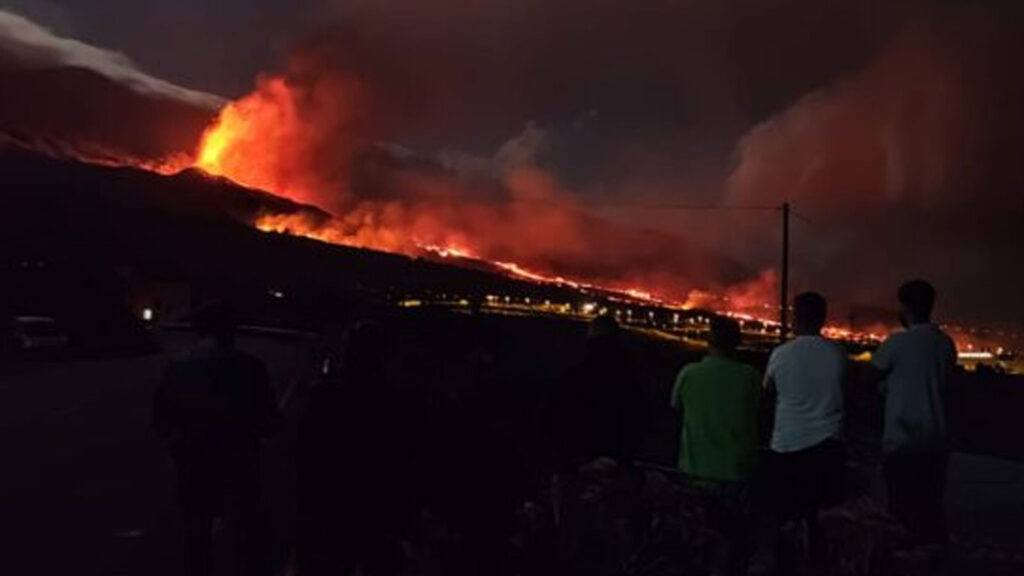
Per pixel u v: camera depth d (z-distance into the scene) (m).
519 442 13.55
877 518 6.52
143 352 48.66
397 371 18.94
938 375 7.21
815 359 6.96
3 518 10.73
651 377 22.52
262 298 100.44
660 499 7.80
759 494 7.21
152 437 17.81
